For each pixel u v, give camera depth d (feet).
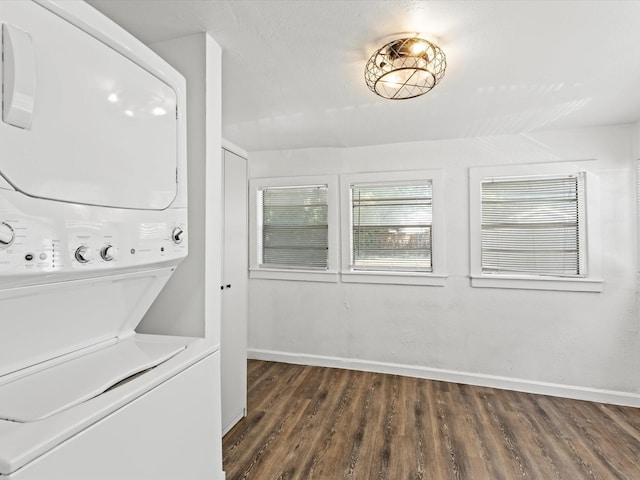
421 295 10.60
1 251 2.47
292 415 8.14
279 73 6.46
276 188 12.14
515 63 6.01
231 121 9.00
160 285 4.53
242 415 7.98
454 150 10.39
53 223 2.83
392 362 10.84
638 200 8.78
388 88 6.50
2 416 2.55
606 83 6.73
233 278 7.67
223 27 5.09
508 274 9.98
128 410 2.95
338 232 11.41
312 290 11.59
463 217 10.28
